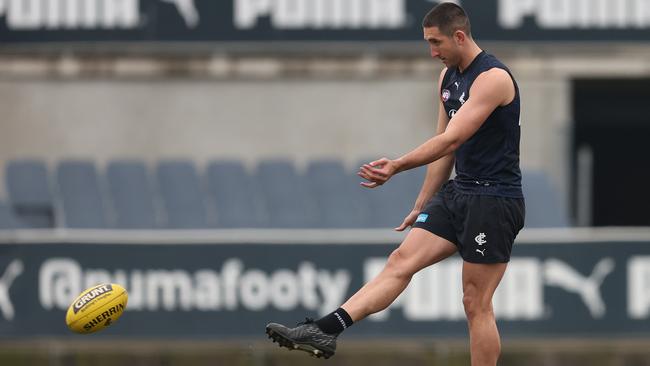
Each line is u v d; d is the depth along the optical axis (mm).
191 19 55750
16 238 44812
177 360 44781
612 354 44500
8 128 55844
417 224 23781
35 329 44781
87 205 52406
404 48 55531
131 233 48094
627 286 44469
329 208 51844
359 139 55969
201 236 45906
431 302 44625
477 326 23812
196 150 56062
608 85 59625
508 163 23266
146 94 56062
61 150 55938
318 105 55969
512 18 55250
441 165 24797
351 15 55500
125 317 44844
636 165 68000
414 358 44625
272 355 44844
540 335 44531
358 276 44625
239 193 52469
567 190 55344
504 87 22484
